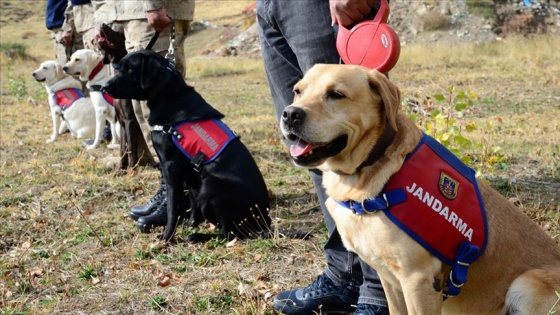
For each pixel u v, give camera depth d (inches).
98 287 157.9
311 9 128.7
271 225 192.7
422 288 103.6
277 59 141.9
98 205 225.8
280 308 139.6
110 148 322.7
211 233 193.2
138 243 187.3
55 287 159.2
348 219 108.3
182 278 159.9
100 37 229.8
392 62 117.3
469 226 106.0
